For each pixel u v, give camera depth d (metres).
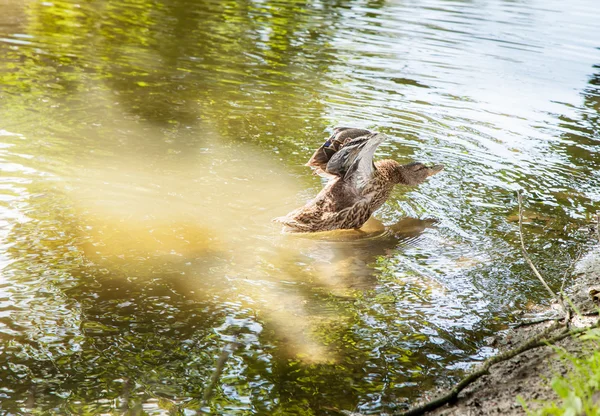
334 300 5.55
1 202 6.74
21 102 9.52
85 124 9.02
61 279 5.50
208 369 4.52
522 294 5.82
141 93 10.45
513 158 8.97
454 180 8.22
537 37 15.41
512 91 11.82
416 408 4.22
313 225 6.80
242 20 15.84
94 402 4.11
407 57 13.51
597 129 10.22
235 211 7.11
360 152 6.76
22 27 13.71
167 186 7.53
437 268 6.21
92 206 6.89
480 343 5.07
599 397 3.93
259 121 9.68
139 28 14.50
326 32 15.16
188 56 12.66
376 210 7.48
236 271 5.91
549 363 4.73
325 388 4.41
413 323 5.28
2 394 4.14
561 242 6.85
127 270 5.74
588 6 19.11
